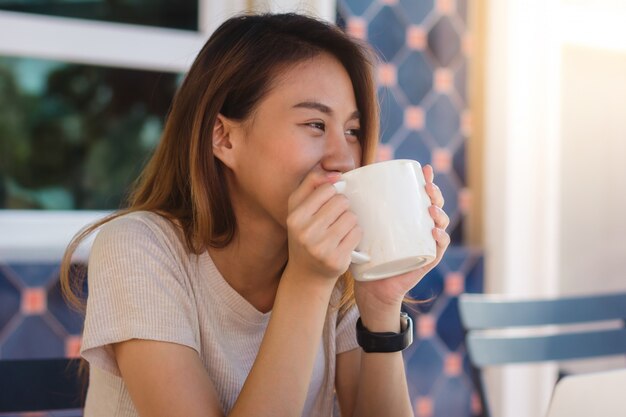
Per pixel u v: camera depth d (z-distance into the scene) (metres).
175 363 0.90
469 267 2.57
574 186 2.80
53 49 2.16
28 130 2.22
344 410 1.17
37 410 1.16
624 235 2.87
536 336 1.48
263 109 0.96
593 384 1.05
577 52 2.78
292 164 0.95
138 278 0.93
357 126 1.02
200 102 0.99
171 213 1.03
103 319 0.92
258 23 1.00
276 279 1.07
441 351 2.53
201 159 0.99
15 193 2.21
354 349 1.16
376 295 1.03
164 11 2.31
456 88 2.63
